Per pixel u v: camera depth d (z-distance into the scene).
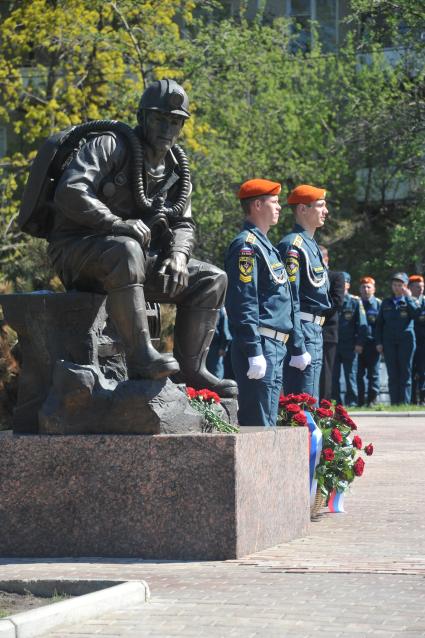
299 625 5.07
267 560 6.64
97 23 32.06
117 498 6.84
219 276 7.69
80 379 6.92
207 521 6.70
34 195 7.47
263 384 9.30
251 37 35.88
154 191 7.53
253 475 6.90
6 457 7.03
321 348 11.02
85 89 30.77
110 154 7.25
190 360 7.73
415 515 8.69
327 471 8.77
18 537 7.00
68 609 5.13
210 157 33.94
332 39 40.09
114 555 6.84
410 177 35.88
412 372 23.88
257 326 9.27
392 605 5.44
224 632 4.96
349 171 36.75
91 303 7.16
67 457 6.93
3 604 5.50
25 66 34.44
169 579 6.09
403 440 15.74
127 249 6.93
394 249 34.28
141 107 7.39
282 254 10.76
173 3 31.61
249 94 36.84
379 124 36.03
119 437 6.85
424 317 23.45
